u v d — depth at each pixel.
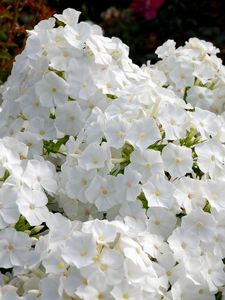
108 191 0.65
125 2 1.92
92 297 0.55
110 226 0.58
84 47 0.72
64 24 0.77
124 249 0.57
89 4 1.82
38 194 0.63
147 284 0.57
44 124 0.71
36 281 0.59
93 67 0.71
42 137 0.70
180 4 1.77
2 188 0.61
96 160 0.66
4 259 0.60
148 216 0.65
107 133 0.66
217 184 0.65
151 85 0.71
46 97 0.70
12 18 1.06
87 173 0.66
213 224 0.64
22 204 0.61
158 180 0.65
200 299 0.62
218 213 0.65
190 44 0.89
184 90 0.86
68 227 0.60
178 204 0.65
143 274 0.56
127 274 0.56
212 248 0.64
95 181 0.65
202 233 0.64
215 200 0.65
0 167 0.63
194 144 0.69
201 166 0.66
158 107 0.68
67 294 0.56
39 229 0.63
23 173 0.64
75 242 0.57
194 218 0.64
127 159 0.67
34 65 0.71
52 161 0.73
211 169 0.67
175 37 1.72
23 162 0.66
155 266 0.61
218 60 0.87
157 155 0.65
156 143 0.68
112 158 0.67
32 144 0.70
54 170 0.68
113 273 0.56
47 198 0.66
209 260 0.64
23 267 0.60
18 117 0.73
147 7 1.70
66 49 0.71
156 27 1.75
